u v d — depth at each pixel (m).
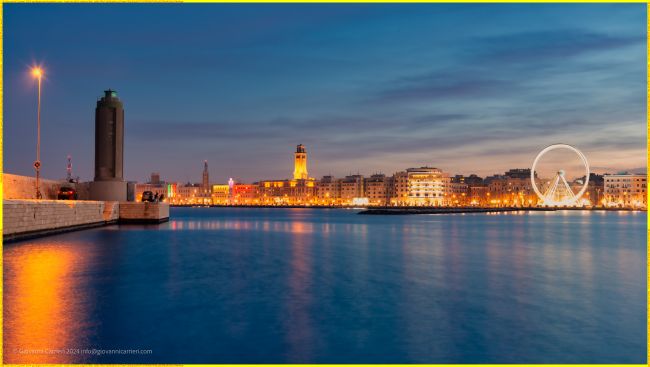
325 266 47.12
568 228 119.81
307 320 27.06
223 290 34.59
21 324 25.27
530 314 28.59
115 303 30.25
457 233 98.69
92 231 79.19
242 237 83.19
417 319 27.38
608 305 30.89
